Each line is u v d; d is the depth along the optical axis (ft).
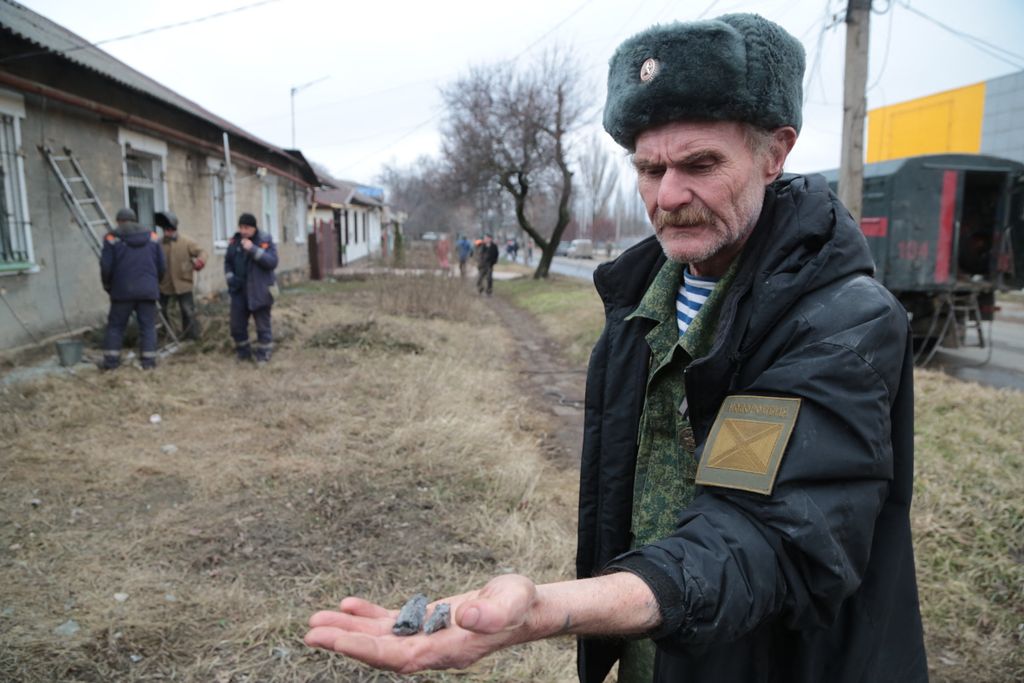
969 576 9.84
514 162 65.21
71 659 7.67
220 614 8.68
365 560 10.16
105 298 26.55
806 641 3.08
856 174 23.88
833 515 2.53
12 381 18.57
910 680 3.30
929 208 25.57
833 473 2.55
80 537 10.64
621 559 2.57
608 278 4.19
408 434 15.43
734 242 3.18
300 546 10.53
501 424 17.28
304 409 17.65
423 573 9.80
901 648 3.29
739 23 2.93
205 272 37.17
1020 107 49.44
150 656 7.84
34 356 21.81
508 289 62.69
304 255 63.67
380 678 7.60
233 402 18.37
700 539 2.55
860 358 2.69
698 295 3.65
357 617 2.45
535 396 22.16
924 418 16.12
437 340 29.12
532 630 2.22
